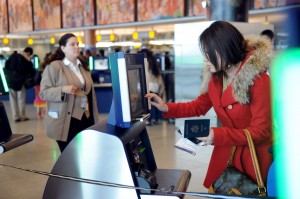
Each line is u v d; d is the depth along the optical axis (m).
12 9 16.94
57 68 3.22
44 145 5.68
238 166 1.87
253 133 1.69
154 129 7.03
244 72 1.71
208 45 1.74
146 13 11.09
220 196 1.46
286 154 0.82
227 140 1.68
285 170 0.84
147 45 18.88
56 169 1.65
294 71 0.68
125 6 11.80
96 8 12.91
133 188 1.50
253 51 1.74
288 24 0.57
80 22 13.59
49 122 3.22
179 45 5.51
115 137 1.54
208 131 1.66
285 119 0.77
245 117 1.79
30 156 5.07
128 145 1.67
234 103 1.81
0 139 2.34
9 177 4.15
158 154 5.09
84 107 3.24
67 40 3.24
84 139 1.60
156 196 1.50
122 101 1.58
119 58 1.54
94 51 13.92
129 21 11.71
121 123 1.61
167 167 4.48
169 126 7.33
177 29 5.50
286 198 0.84
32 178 4.11
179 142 1.72
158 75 6.70
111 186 1.53
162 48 19.66
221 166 1.95
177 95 5.64
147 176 1.59
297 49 0.62
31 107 10.49
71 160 1.62
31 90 11.44
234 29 1.74
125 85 1.55
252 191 1.77
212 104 2.02
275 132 1.49
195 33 5.28
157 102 2.01
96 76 9.66
